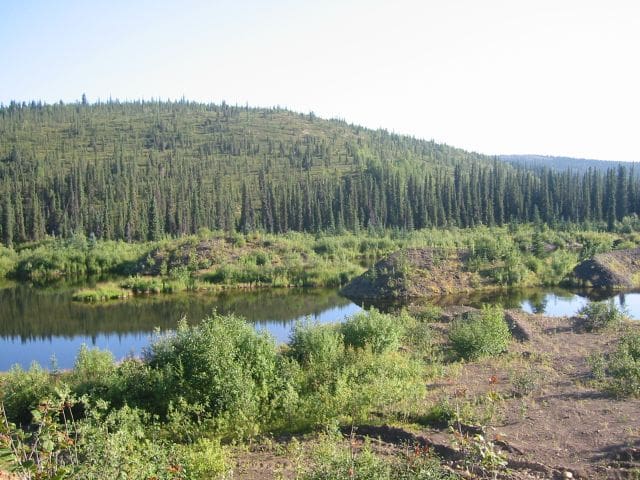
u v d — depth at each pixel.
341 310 39.16
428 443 12.20
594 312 26.06
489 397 9.51
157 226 79.69
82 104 193.50
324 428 13.72
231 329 17.34
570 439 11.88
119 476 8.34
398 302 42.09
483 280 47.16
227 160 136.50
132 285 48.78
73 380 18.34
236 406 14.94
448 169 151.38
